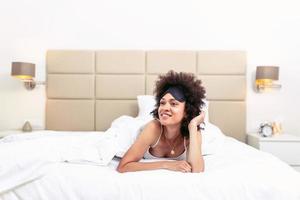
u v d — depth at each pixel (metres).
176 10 2.94
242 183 1.12
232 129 2.84
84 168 1.24
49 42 2.94
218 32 2.93
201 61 2.86
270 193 1.10
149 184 1.11
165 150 1.58
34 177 1.13
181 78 1.51
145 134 1.45
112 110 2.88
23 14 2.94
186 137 1.53
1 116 2.93
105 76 2.88
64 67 2.88
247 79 2.93
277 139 2.45
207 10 2.94
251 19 2.93
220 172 1.21
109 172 1.24
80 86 2.88
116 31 2.95
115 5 2.95
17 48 2.94
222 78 2.86
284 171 1.25
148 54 2.88
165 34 2.95
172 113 1.42
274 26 2.92
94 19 2.95
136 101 2.88
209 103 2.85
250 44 2.93
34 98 2.94
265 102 2.92
